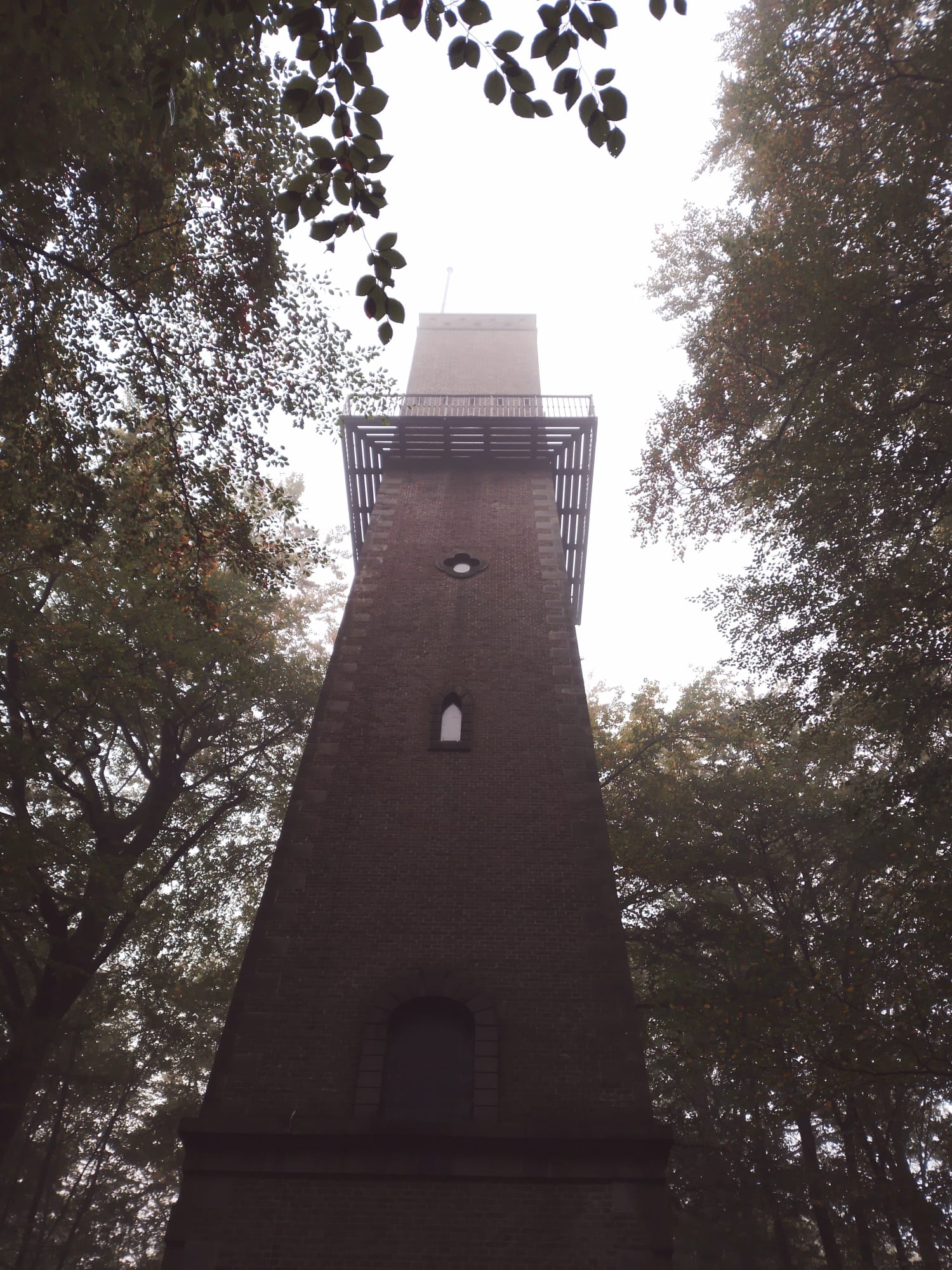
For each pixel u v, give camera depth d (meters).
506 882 13.16
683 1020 17.84
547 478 22.61
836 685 16.17
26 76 10.19
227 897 24.59
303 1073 11.12
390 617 17.98
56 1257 29.20
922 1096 18.75
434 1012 11.87
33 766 16.36
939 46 14.50
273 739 25.72
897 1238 19.05
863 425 15.20
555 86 5.75
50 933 18.77
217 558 16.14
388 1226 9.79
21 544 17.17
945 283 14.87
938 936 14.63
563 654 17.14
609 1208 9.88
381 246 6.58
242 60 12.09
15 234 12.31
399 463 23.20
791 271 15.72
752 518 18.97
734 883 24.17
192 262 13.86
